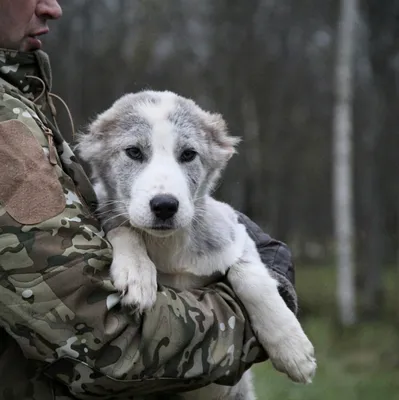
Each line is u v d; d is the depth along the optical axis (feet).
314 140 90.33
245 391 12.98
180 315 9.69
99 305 9.32
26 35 11.46
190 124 13.52
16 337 9.22
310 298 67.10
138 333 9.46
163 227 11.66
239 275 11.64
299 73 81.56
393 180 84.58
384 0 67.82
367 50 70.08
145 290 9.70
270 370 33.94
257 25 78.89
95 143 13.65
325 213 109.40
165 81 76.13
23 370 9.66
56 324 9.12
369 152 77.97
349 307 57.06
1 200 9.21
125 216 12.52
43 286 9.12
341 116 62.54
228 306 10.32
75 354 9.15
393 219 100.27
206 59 77.56
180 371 9.55
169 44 75.05
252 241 12.98
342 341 45.88
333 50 78.07
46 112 11.46
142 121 13.23
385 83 72.90
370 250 74.90
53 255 9.21
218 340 9.91
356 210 90.12
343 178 61.87
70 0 65.10
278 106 86.43
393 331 49.39
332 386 32.37
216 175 14.34
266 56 80.38
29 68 11.01
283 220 111.75
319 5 77.15
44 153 9.63
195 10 77.61
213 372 9.76
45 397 9.62
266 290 11.46
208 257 11.90
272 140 89.76
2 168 9.29
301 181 99.71
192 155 13.34
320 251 117.80
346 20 61.93
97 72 69.31
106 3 70.23
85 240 9.50
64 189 9.65
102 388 9.31
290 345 11.27
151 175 12.34
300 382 11.34
